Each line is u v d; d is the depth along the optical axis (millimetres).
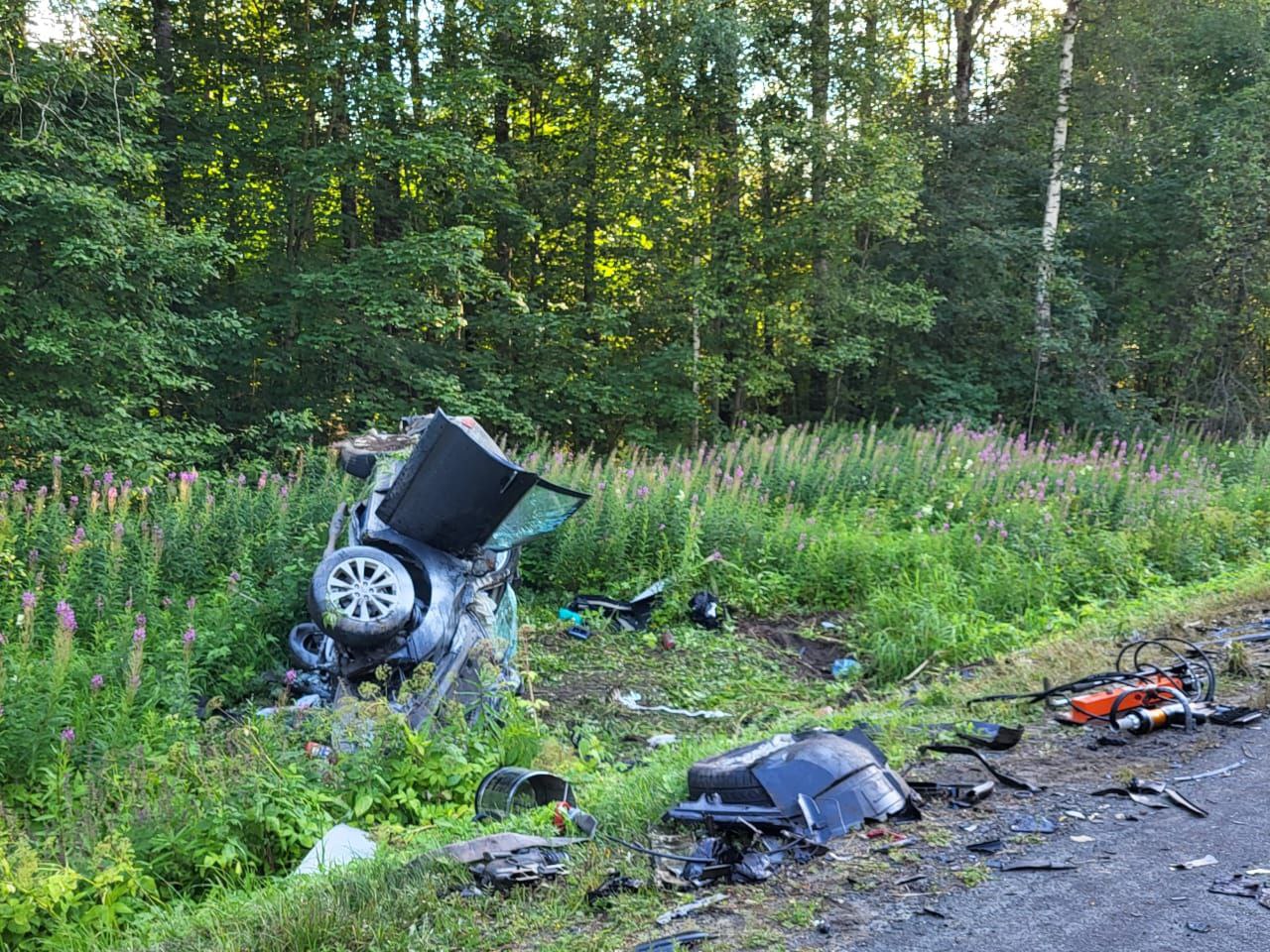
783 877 3984
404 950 3664
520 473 7711
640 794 5105
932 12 29688
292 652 8906
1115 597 11656
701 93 21031
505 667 8375
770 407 27406
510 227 21453
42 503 9922
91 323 13406
